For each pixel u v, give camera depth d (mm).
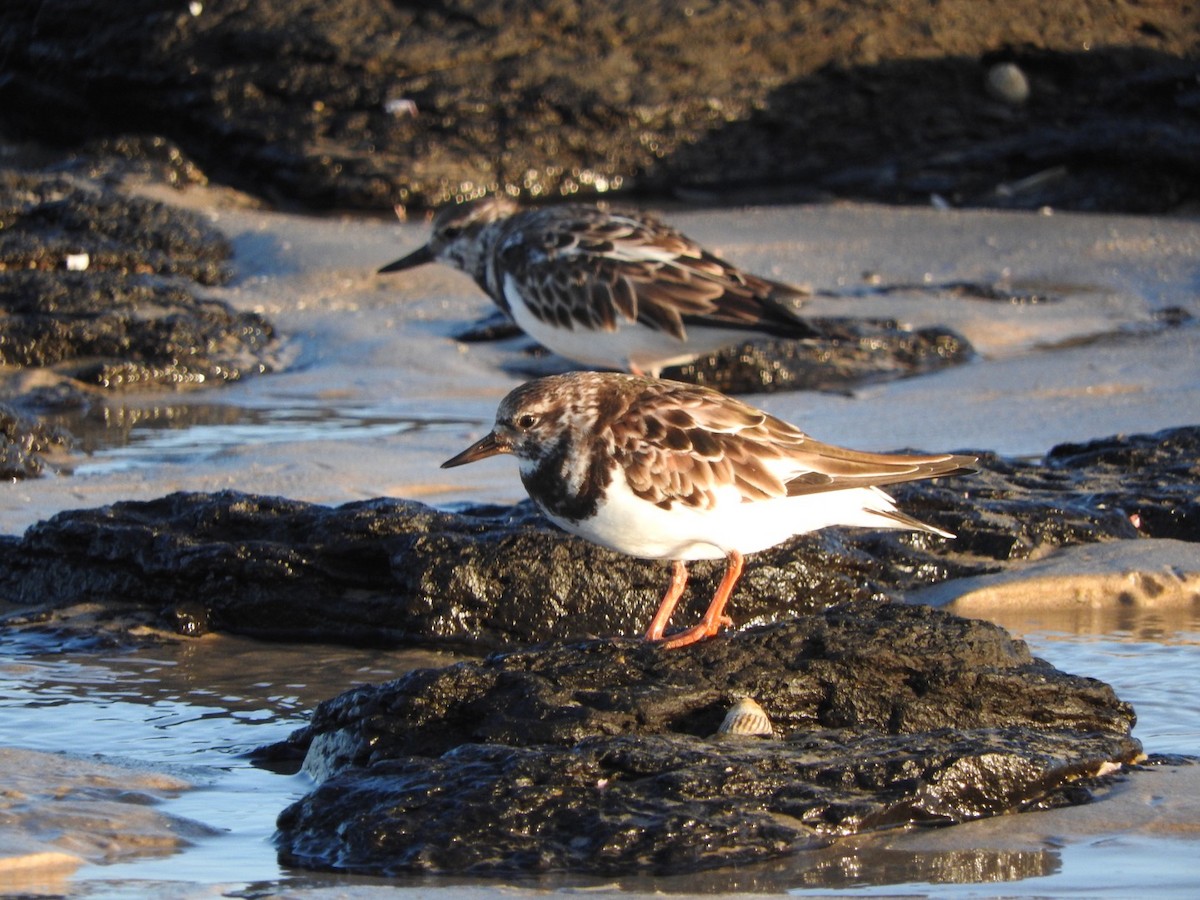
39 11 26547
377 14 26141
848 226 24438
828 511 8516
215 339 18797
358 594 10461
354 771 7098
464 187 25656
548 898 6125
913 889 6207
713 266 16172
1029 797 7125
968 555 11266
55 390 17078
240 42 25766
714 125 27250
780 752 7152
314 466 13906
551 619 10094
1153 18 28359
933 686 7879
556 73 26391
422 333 19703
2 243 20969
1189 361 18047
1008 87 27750
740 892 6180
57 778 7398
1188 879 6297
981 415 15867
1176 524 11844
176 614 10406
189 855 6637
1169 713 8547
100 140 25500
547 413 8289
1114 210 25953
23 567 11312
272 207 25281
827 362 17875
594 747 7039
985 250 23297
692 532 8320
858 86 27672
